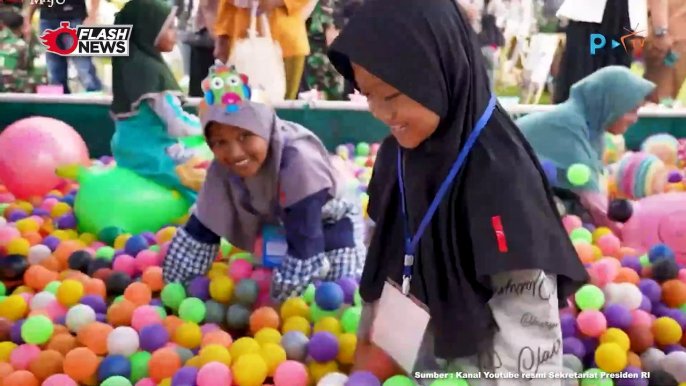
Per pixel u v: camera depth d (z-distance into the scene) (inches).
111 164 130.2
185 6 151.0
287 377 54.7
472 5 155.3
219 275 74.6
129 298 71.8
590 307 66.6
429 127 47.3
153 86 98.7
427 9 46.1
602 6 148.3
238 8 138.3
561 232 49.3
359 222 81.1
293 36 145.2
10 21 154.4
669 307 72.5
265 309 67.4
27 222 94.7
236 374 54.1
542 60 163.5
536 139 96.4
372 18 46.3
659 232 87.4
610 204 94.9
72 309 65.9
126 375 57.7
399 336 51.4
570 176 92.7
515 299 47.8
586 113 96.4
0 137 117.3
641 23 151.9
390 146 58.2
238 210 75.4
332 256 77.5
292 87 152.1
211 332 63.1
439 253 49.6
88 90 159.8
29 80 158.6
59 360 58.0
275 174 71.1
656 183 105.3
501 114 50.2
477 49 48.7
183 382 52.8
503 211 45.9
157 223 97.9
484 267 45.3
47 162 114.7
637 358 61.6
